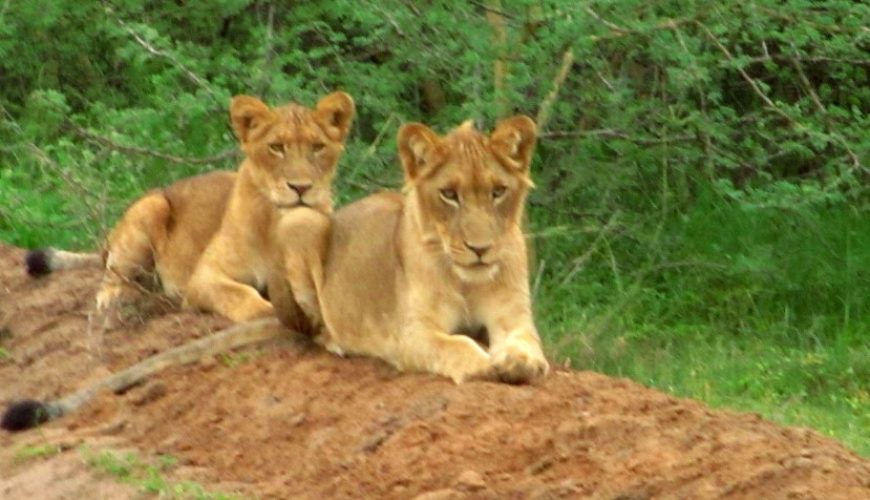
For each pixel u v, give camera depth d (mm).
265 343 12156
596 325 13555
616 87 15180
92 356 12766
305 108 13148
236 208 13359
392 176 15102
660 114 15383
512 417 9797
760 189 15070
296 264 11844
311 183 12867
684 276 14836
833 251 14938
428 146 10656
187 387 11672
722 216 15383
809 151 14688
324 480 9914
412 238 10875
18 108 18672
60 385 12531
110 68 18594
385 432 10094
